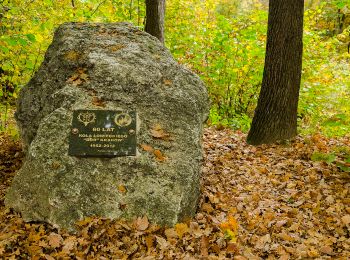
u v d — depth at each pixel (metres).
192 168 1.80
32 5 3.67
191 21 5.00
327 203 1.99
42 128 1.82
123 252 1.51
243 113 4.07
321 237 1.69
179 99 2.04
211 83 4.23
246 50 3.91
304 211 1.92
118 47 2.24
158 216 1.66
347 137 3.48
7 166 2.41
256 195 2.07
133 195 1.68
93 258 1.48
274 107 2.93
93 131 1.83
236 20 4.24
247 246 1.62
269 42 2.92
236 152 2.79
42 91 2.15
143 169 1.75
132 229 1.60
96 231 1.59
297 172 2.38
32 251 1.49
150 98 2.02
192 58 4.40
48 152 1.75
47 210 1.65
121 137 1.83
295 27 2.84
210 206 1.91
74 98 1.94
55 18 3.77
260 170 2.43
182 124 1.96
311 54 4.39
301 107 4.11
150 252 1.52
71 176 1.70
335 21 7.00
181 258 1.49
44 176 1.70
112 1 4.60
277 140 2.94
